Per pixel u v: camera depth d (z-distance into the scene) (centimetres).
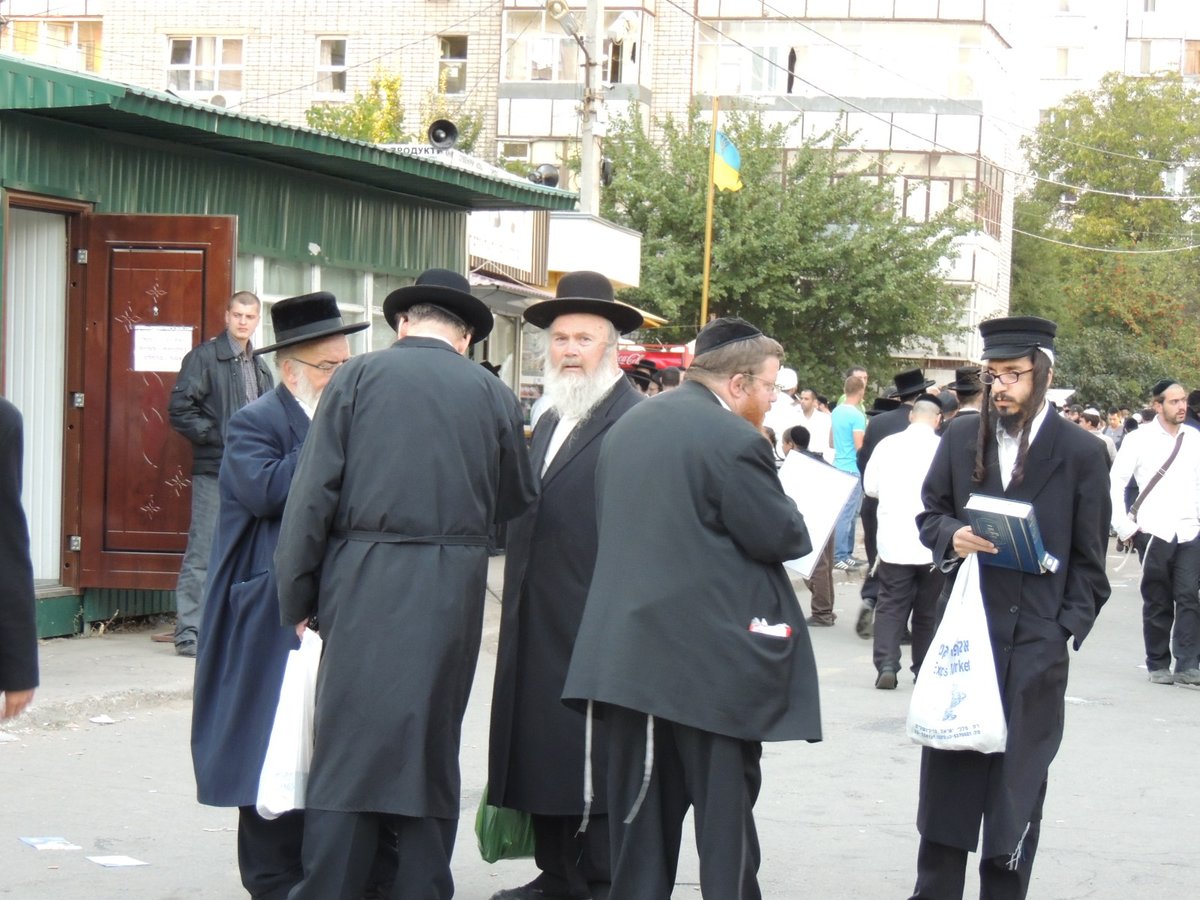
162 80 4125
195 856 633
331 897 491
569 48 4053
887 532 1105
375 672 490
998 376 552
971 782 546
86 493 1087
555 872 581
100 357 1084
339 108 3328
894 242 3622
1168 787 826
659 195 3556
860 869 653
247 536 553
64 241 1093
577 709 499
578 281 581
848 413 1797
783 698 480
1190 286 5997
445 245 1538
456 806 511
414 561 496
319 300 569
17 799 709
